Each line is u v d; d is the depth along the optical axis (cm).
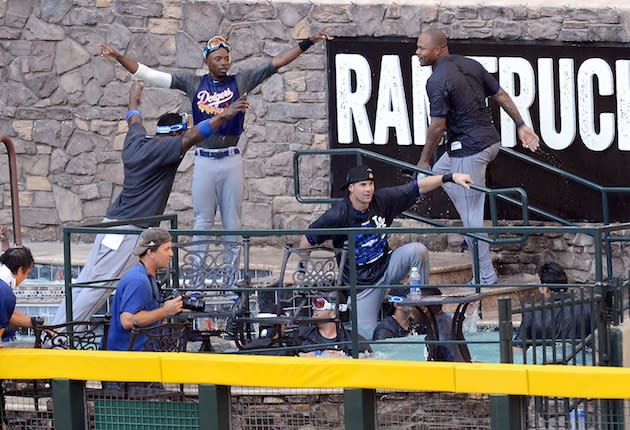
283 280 3894
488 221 4959
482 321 4178
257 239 5150
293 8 5097
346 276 3875
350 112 5078
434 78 4269
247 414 3425
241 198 4472
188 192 5200
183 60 5175
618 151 4953
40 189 5278
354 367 3016
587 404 3169
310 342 3678
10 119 5262
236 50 5144
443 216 4959
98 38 5206
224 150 4403
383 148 5056
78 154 5256
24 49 5238
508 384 2917
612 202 4931
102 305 4338
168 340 3441
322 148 5119
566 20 4950
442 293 4362
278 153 5147
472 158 4300
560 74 4966
